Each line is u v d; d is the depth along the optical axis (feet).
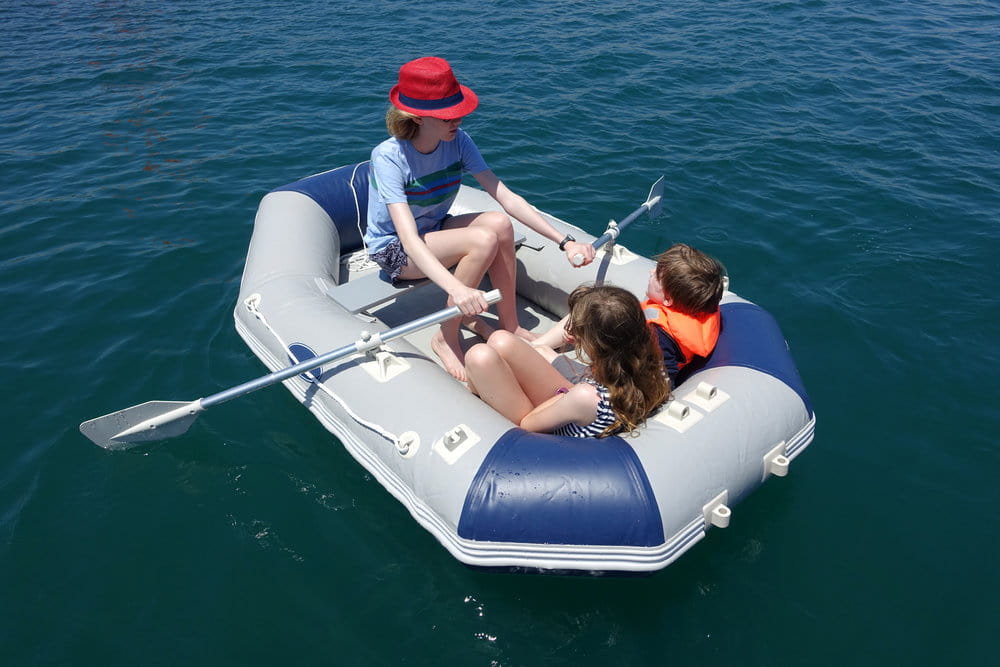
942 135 18.75
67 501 8.93
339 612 7.59
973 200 15.72
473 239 9.24
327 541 8.40
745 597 7.74
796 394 8.45
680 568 8.06
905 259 13.71
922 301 12.55
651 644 7.30
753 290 12.97
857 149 18.10
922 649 7.18
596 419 7.70
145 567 8.10
